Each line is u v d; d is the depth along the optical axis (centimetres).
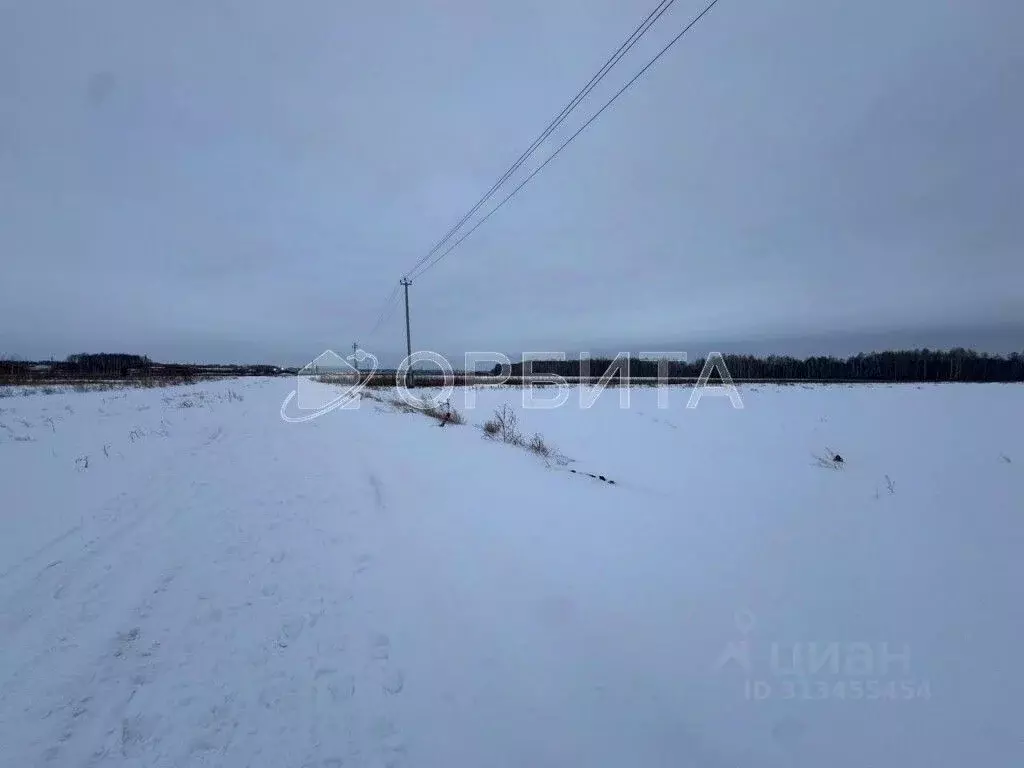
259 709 263
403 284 3102
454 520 534
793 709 264
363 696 273
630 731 245
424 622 341
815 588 415
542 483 718
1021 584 436
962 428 1405
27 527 512
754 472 945
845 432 1405
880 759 234
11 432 1038
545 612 347
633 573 417
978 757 238
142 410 1530
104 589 385
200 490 647
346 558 441
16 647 311
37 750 235
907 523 616
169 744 241
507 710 261
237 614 352
